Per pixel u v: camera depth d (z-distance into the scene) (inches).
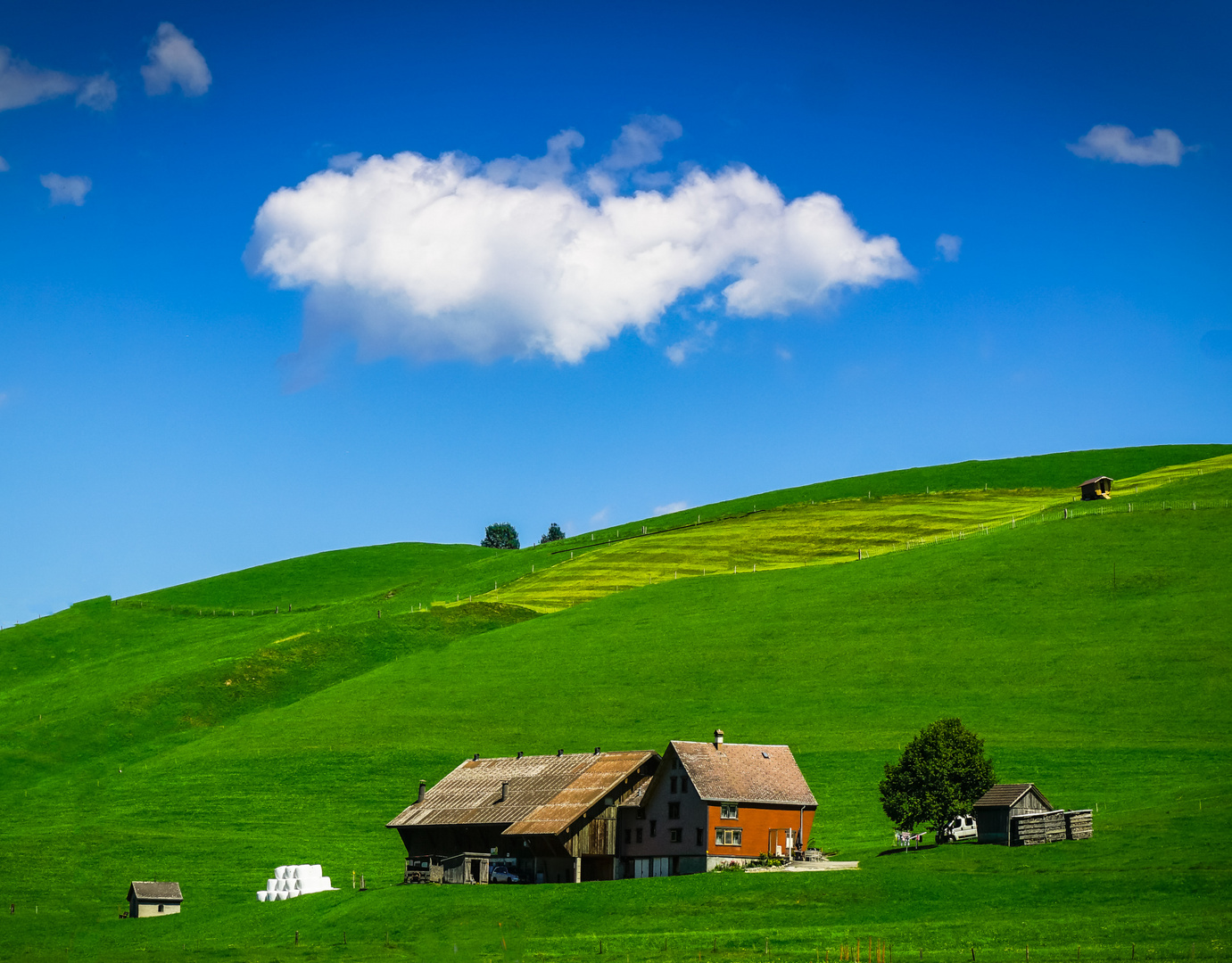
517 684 5629.9
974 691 4813.0
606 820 3521.2
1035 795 3248.0
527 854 3558.1
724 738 4660.4
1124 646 4948.3
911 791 3366.1
